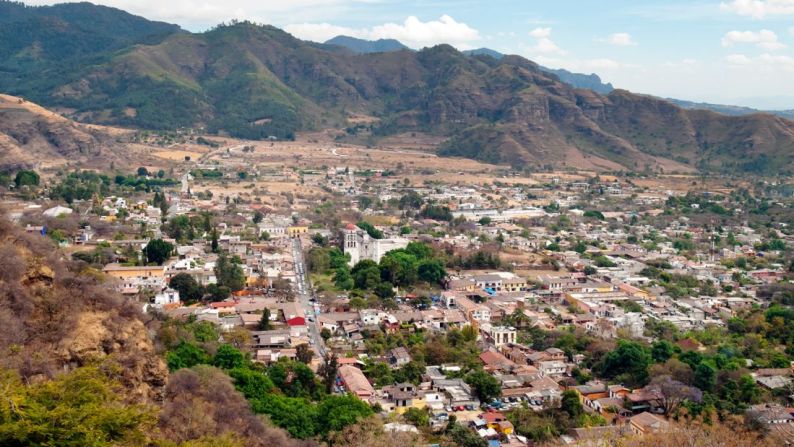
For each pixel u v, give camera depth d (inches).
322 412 5516.7
